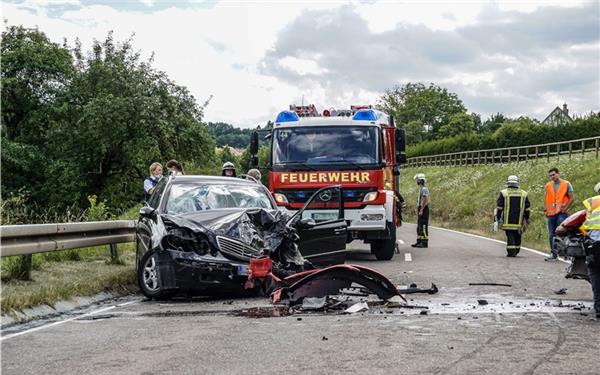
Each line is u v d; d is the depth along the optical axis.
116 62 52.38
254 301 9.89
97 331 7.65
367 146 16.56
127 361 6.15
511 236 17.66
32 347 6.82
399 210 20.50
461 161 66.56
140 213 10.80
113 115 47.56
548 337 7.08
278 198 16.56
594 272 8.37
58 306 9.21
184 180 11.80
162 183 12.10
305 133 16.81
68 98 53.25
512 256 17.69
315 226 11.55
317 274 9.45
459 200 49.34
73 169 49.41
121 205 52.44
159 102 50.38
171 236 10.08
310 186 16.44
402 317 8.37
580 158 43.69
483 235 28.45
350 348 6.58
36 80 54.88
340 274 9.47
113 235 13.52
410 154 93.50
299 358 6.18
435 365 5.87
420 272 13.74
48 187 49.34
